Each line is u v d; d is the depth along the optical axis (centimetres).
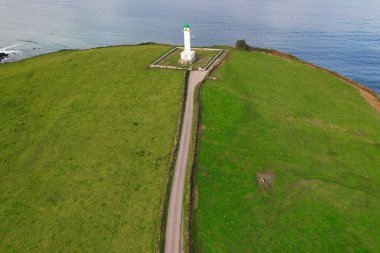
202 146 5303
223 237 3947
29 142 5534
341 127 6462
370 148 5966
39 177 4819
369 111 7262
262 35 15888
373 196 4781
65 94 6906
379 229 4200
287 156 5391
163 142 5369
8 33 16325
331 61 12719
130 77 7325
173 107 6219
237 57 8588
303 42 14925
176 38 15700
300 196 4631
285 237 4009
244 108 6328
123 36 16088
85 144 5422
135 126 5775
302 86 7762
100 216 4169
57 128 5847
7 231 4016
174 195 4416
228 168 4978
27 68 8231
